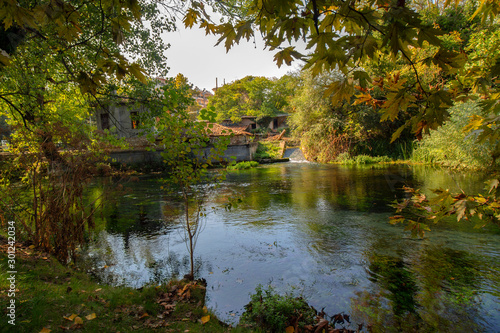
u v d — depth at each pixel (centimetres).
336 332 370
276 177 2005
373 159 2633
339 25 144
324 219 955
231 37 161
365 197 1246
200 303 443
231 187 1628
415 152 2408
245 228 885
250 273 584
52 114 681
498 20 912
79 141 636
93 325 315
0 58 206
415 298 475
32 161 600
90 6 559
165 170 2453
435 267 584
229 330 366
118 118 2431
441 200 248
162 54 800
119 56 190
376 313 436
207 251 707
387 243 726
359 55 130
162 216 1038
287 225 904
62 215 602
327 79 2630
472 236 751
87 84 200
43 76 687
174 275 579
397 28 119
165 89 558
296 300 454
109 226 922
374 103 173
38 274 436
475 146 1546
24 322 283
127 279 557
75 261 624
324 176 1942
